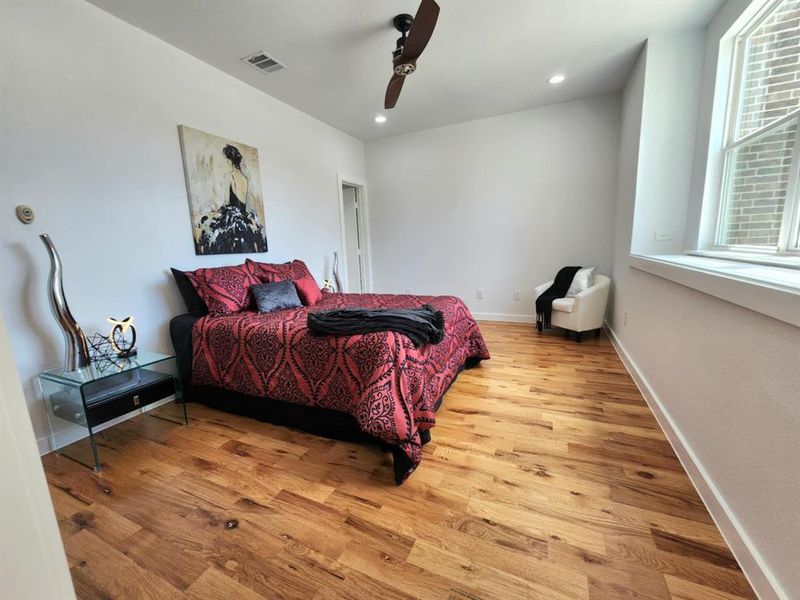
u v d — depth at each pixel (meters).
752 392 1.09
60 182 1.93
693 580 1.06
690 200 2.65
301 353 1.96
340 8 2.11
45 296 1.88
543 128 4.03
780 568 0.93
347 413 1.89
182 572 1.15
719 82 2.31
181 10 2.10
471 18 2.27
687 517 1.30
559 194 4.09
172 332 2.46
